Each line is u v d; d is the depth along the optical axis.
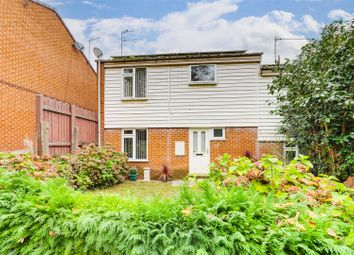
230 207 2.33
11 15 9.58
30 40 10.72
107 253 2.42
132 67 12.41
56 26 12.74
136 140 12.46
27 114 10.32
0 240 2.79
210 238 2.14
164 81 12.23
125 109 12.46
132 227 2.36
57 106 9.79
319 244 2.03
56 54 12.70
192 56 11.85
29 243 2.72
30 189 3.23
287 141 5.93
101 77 12.67
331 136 4.16
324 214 2.33
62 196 2.83
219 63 11.84
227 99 11.80
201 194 2.62
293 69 6.02
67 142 10.44
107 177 9.36
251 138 11.59
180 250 2.13
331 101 4.11
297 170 3.03
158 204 2.49
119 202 2.84
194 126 11.98
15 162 4.93
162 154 12.17
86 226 2.47
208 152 11.91
